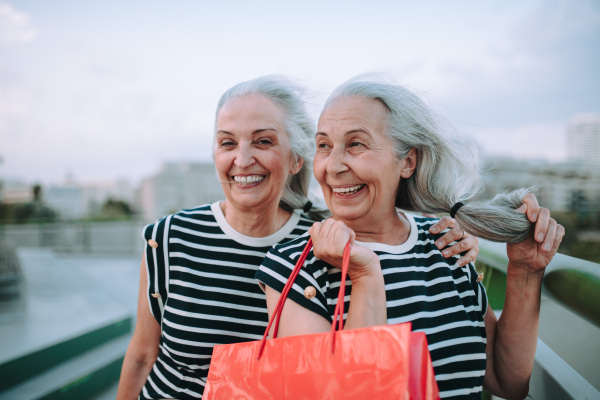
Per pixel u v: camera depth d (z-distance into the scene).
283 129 1.43
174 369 1.44
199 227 1.46
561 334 1.89
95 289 5.08
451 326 1.10
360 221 1.18
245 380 0.95
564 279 1.07
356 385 0.82
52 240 11.12
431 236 1.24
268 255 1.14
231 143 1.40
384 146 1.12
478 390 1.09
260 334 1.40
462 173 1.28
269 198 1.42
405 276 1.12
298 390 0.87
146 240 1.43
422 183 1.24
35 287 5.19
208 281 1.40
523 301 1.20
